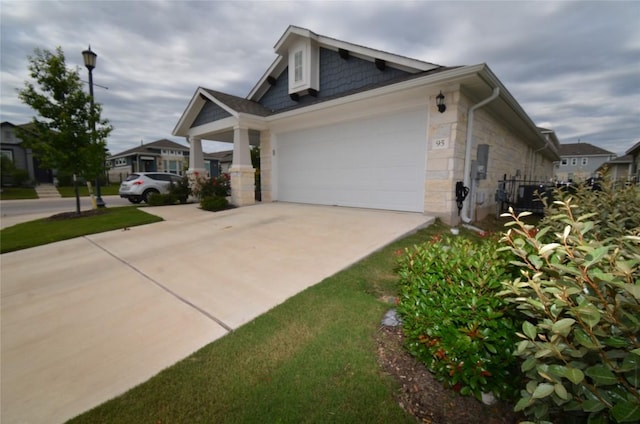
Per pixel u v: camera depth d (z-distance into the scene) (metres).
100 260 4.32
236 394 1.66
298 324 2.34
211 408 1.58
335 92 8.46
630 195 2.95
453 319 1.64
